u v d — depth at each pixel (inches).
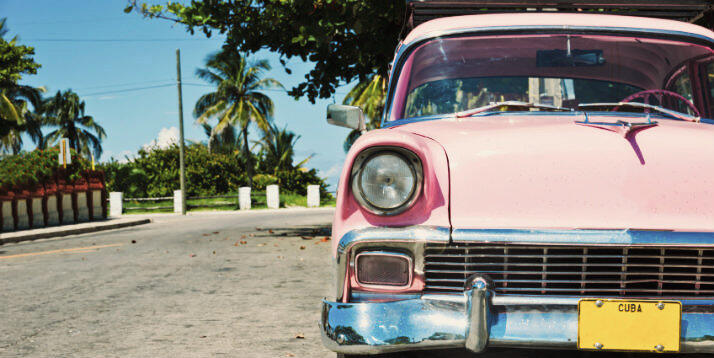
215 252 374.0
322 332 98.8
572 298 94.3
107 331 176.7
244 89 1582.2
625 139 102.0
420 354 117.8
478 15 144.8
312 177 1684.3
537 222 96.3
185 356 151.0
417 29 145.3
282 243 425.7
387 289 98.2
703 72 133.3
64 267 320.2
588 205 96.7
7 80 1230.9
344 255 98.9
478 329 93.2
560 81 131.8
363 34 425.1
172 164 1547.7
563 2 148.0
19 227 633.6
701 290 95.0
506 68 133.6
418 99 133.6
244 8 439.5
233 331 175.6
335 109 141.7
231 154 1665.8
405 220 98.3
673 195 96.7
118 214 1175.0
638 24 137.5
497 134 106.6
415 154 97.9
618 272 95.3
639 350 92.7
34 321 190.5
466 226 96.5
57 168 708.0
